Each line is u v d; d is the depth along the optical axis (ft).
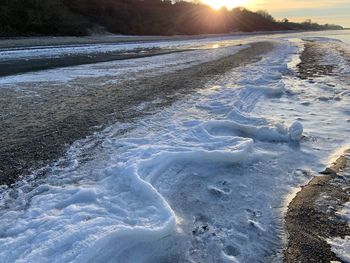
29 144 22.07
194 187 17.53
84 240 12.35
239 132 24.99
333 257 13.08
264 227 14.79
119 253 12.59
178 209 15.75
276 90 37.04
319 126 26.55
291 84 41.55
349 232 14.43
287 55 74.18
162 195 16.58
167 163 18.89
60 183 17.28
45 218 14.08
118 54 82.43
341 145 23.04
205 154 19.70
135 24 197.57
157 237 13.21
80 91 37.70
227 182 18.17
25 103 32.40
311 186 17.98
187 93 35.99
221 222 15.03
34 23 143.02
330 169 19.71
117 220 13.88
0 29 130.00
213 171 19.15
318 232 14.47
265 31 283.79
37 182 17.40
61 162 19.57
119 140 22.58
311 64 58.34
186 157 19.51
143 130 24.54
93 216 14.19
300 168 19.97
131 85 40.93
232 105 30.60
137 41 137.69
